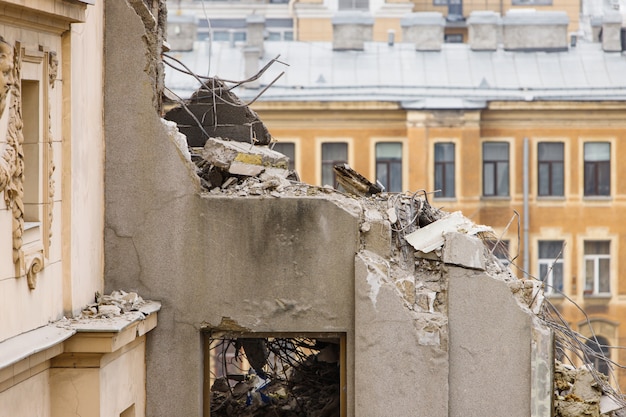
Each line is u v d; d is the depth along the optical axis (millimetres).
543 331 21766
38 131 18141
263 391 27625
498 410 21797
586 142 78062
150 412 21906
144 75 21734
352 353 21797
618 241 78062
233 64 79000
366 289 21547
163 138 21734
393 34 81188
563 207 78125
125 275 21797
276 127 77188
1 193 16359
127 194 21781
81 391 18844
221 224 21734
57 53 18891
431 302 21812
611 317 77812
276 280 21750
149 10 22453
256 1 101688
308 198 21719
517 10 82875
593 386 24438
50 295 18562
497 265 22656
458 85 78125
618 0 93125
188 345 21828
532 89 78000
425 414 21594
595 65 79625
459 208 77500
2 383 16375
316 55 80125
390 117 77438
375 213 22453
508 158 78062
